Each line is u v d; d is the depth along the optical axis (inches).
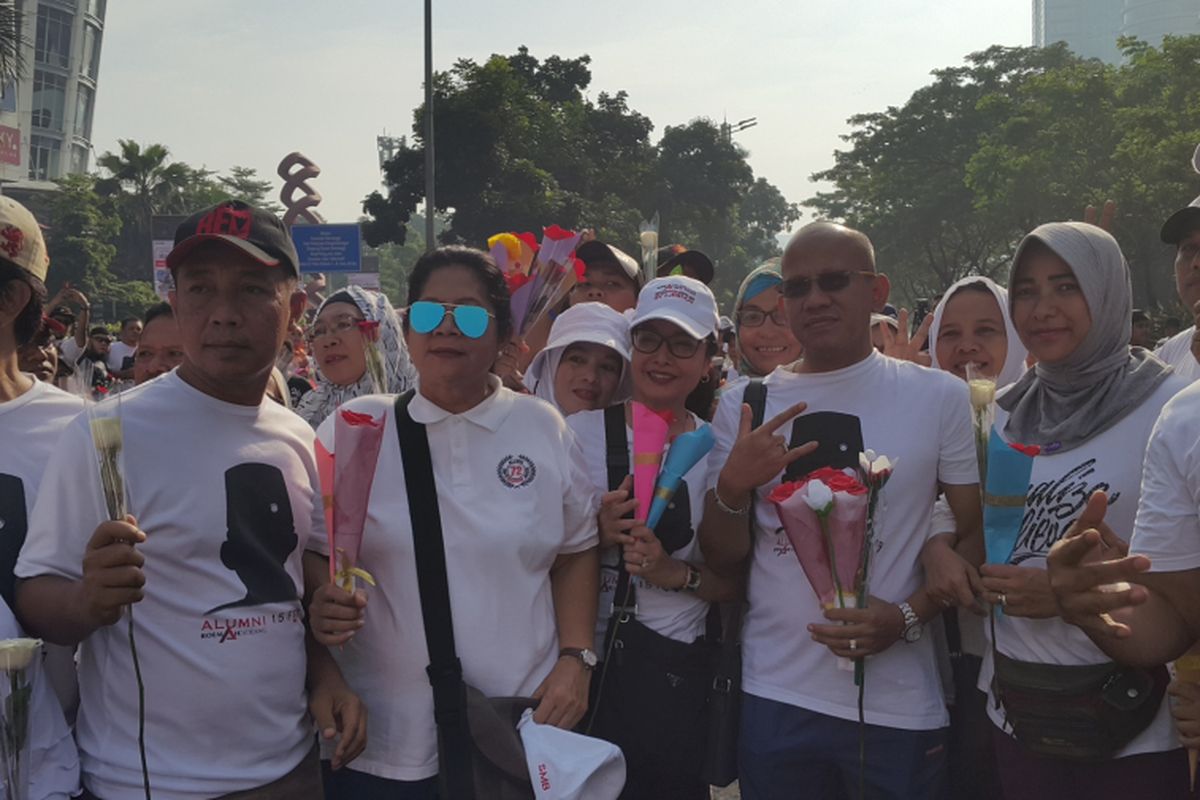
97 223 2551.7
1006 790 120.8
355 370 187.0
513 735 108.3
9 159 2839.6
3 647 91.5
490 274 115.0
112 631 100.3
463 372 111.4
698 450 124.4
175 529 100.4
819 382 129.8
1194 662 100.5
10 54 939.3
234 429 106.7
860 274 126.2
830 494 113.0
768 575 128.9
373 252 2407.7
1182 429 98.6
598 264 185.3
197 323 103.5
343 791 113.0
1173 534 99.0
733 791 195.2
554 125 1642.5
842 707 123.4
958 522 127.3
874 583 123.9
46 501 100.1
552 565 123.3
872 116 2076.8
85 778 101.0
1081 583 94.7
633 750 127.7
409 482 111.5
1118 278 118.3
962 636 134.4
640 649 128.3
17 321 112.1
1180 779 110.9
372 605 111.7
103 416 94.1
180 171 2792.8
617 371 151.0
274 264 104.0
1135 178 1322.6
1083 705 111.0
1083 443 116.3
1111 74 1584.6
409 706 109.9
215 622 101.0
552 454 117.5
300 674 107.5
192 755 99.9
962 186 1907.0
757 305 181.2
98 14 3176.7
